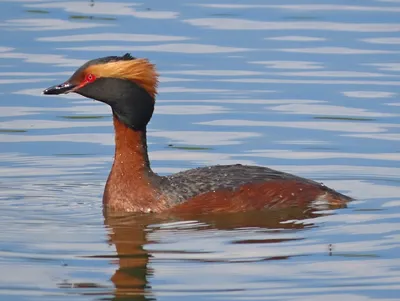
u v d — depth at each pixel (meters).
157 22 31.41
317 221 17.98
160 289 15.20
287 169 21.06
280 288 15.23
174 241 17.08
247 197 18.56
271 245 16.88
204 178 18.89
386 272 15.79
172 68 27.58
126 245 16.84
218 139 22.91
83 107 25.23
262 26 31.06
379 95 25.53
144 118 18.89
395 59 28.17
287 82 26.55
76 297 14.99
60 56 28.34
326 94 25.67
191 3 33.53
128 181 18.77
